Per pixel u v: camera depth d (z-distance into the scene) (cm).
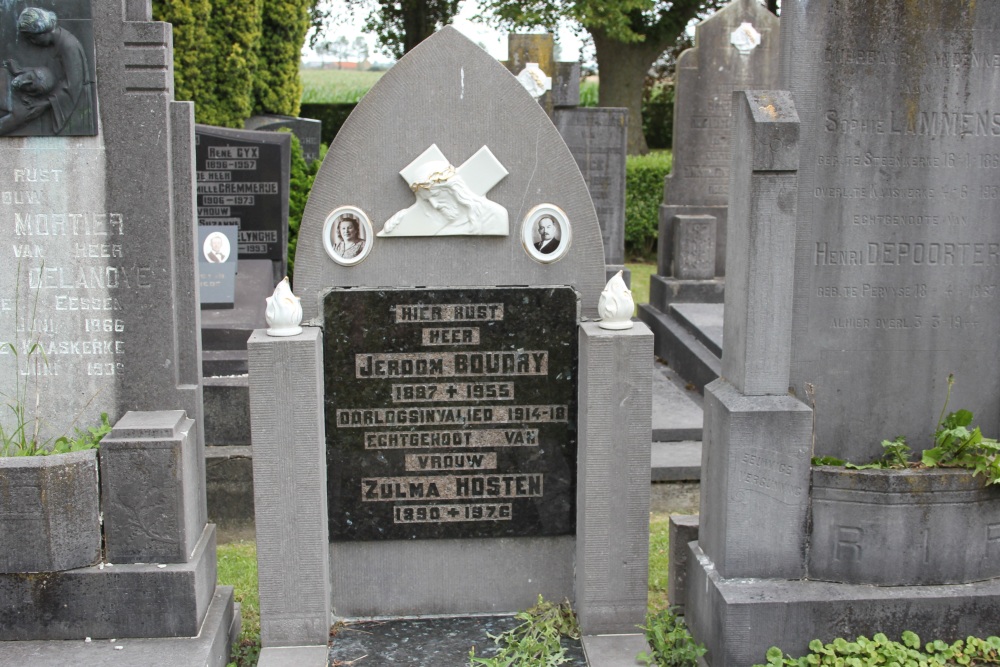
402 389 421
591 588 419
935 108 409
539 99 984
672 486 631
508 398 425
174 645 390
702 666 415
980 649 394
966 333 430
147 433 389
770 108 388
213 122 1212
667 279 976
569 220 418
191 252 409
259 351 389
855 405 434
